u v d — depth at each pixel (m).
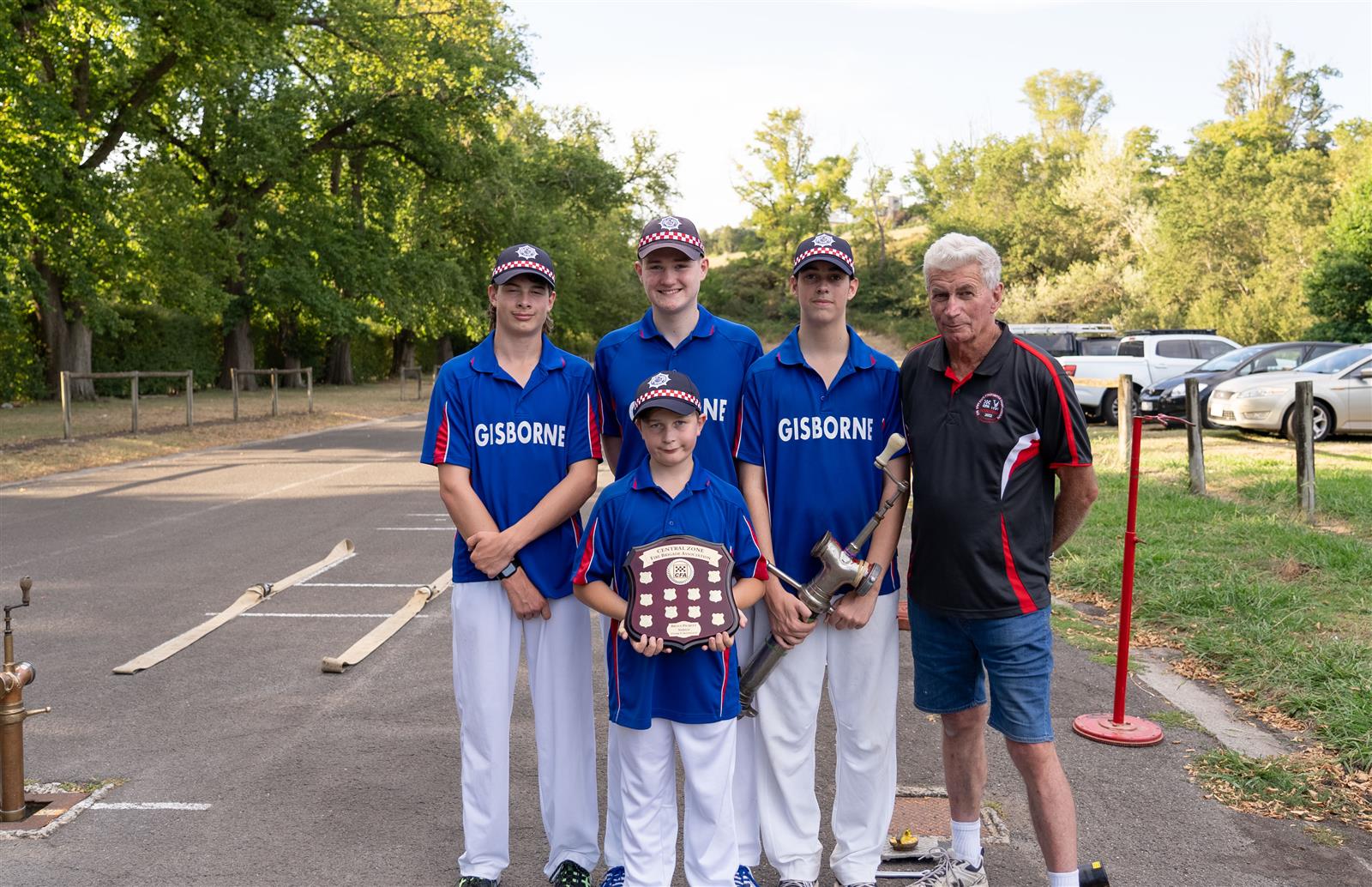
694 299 3.60
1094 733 4.88
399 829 4.00
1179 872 3.61
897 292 77.81
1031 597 3.20
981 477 3.20
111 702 5.48
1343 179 45.81
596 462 3.64
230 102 31.34
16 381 28.78
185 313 36.22
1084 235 59.19
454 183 38.59
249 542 10.09
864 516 3.54
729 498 3.37
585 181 44.81
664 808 3.35
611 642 3.38
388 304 36.31
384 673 6.00
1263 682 5.47
